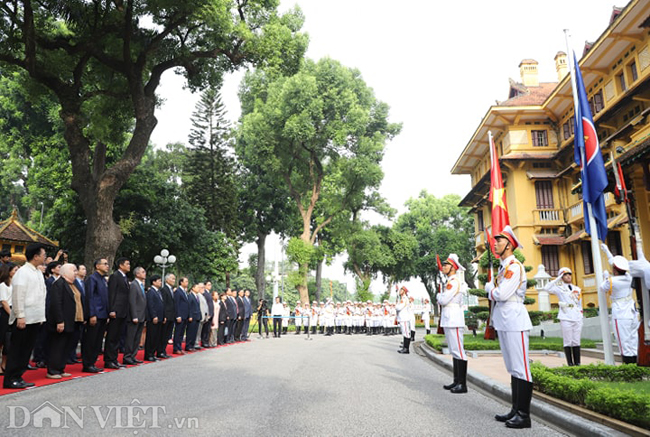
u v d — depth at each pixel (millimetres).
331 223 43938
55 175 28828
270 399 6262
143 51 17109
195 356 12102
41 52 17297
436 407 5992
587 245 24516
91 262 15664
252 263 56781
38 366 9344
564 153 25469
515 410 5242
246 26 18125
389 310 26719
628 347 8344
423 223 54906
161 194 27828
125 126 19891
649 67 18172
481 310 20797
